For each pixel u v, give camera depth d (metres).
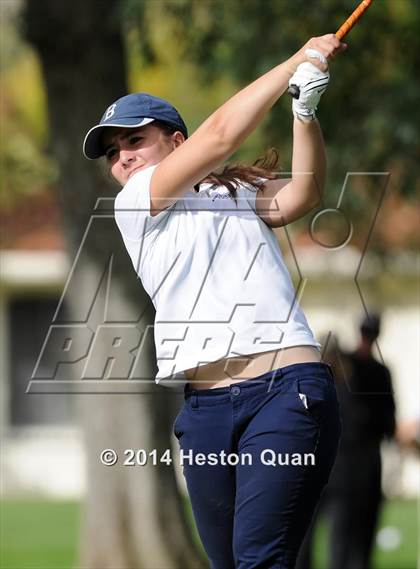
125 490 36.94
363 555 36.34
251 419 15.76
